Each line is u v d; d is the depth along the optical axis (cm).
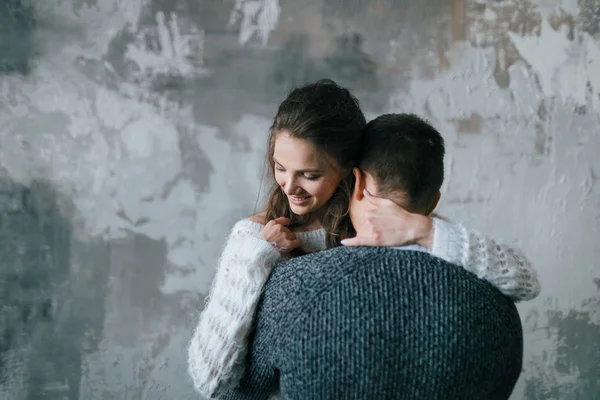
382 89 198
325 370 74
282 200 107
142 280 195
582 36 208
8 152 182
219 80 191
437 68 200
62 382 194
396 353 73
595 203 215
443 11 199
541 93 208
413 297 74
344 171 96
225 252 95
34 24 180
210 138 192
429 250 80
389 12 196
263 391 85
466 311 75
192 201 194
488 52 203
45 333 191
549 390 222
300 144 90
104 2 183
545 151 211
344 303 74
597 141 213
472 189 208
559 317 219
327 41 194
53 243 188
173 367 199
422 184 84
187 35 188
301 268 80
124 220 192
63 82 183
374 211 82
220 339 83
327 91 94
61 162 186
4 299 187
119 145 188
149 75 187
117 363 197
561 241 215
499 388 79
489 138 207
